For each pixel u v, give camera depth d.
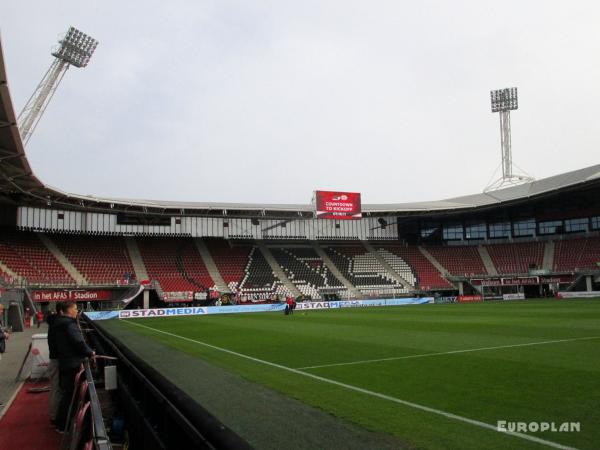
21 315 31.56
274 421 6.59
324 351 13.99
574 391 7.73
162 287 48.91
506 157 66.25
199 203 53.34
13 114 23.72
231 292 51.41
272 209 50.88
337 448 5.40
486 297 58.19
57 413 7.43
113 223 54.34
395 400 7.61
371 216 59.06
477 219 67.31
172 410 4.21
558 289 58.12
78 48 49.91
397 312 34.69
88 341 14.06
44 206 45.59
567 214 61.03
